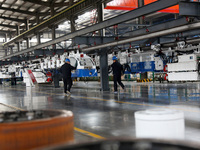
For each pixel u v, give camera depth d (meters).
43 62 23.67
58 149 1.22
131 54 19.70
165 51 18.86
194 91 13.95
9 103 11.67
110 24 13.51
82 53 18.30
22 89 23.45
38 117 2.24
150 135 2.30
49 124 1.95
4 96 15.84
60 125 2.02
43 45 21.81
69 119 2.14
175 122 2.30
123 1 19.56
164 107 8.36
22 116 2.30
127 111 7.96
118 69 15.23
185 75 17.77
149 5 10.81
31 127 1.89
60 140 2.02
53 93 17.16
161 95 12.42
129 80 33.38
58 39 19.14
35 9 31.25
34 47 23.45
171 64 18.59
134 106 8.99
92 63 20.34
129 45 20.22
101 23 14.18
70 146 1.27
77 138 4.84
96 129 5.59
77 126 5.98
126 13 12.27
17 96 15.50
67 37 17.86
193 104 8.83
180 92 13.63
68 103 10.88
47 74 25.20
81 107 9.38
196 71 17.00
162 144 1.28
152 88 17.75
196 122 5.88
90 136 4.97
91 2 18.95
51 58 22.34
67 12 21.94
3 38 49.66
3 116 2.38
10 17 35.34
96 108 8.95
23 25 39.28
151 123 2.29
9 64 31.56
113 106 9.25
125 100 11.03
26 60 29.00
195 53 17.55
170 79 18.92
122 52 19.34
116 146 1.28
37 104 10.91
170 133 2.28
